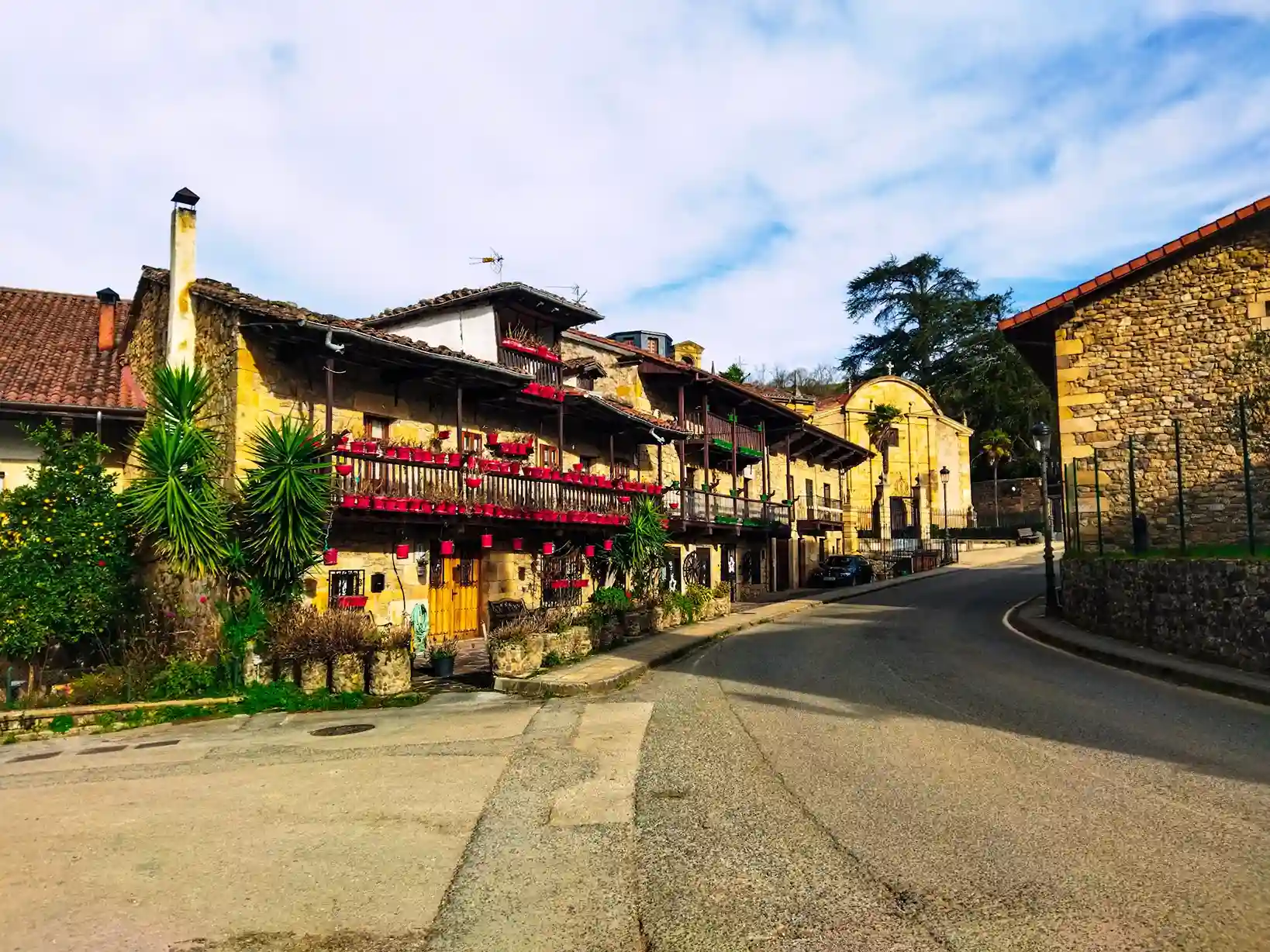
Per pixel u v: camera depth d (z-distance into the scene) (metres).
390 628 13.14
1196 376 18.23
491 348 18.95
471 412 18.67
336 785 7.30
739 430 30.31
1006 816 6.00
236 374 13.77
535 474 17.77
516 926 4.47
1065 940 4.09
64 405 14.55
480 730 9.66
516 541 17.98
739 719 9.75
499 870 5.26
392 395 16.61
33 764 8.80
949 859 5.21
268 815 6.45
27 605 11.49
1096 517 17.66
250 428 13.83
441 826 6.11
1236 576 12.23
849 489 43.25
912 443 50.00
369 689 12.17
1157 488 18.20
